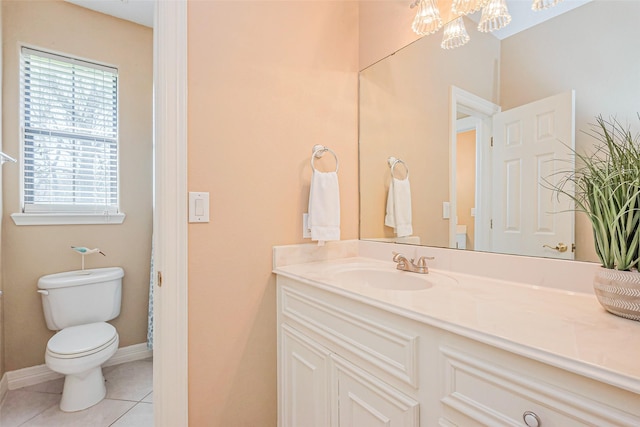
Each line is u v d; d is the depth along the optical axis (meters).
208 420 1.13
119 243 2.14
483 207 1.12
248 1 1.23
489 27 1.10
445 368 0.67
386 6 1.48
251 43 1.23
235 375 1.19
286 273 1.19
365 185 1.57
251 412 1.22
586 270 0.86
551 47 0.95
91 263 2.04
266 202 1.27
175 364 1.05
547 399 0.52
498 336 0.58
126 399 1.72
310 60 1.41
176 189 1.05
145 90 2.25
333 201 1.36
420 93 1.33
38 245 1.88
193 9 1.10
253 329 1.23
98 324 1.87
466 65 1.17
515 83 1.03
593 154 0.87
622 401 0.45
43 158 1.93
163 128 1.04
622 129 0.82
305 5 1.40
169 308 1.04
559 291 0.91
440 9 1.28
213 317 1.14
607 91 0.85
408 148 1.38
